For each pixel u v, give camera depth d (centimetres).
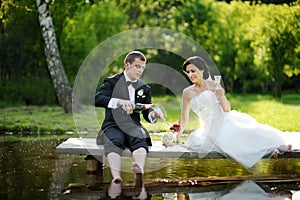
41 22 1098
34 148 695
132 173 513
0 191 444
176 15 1535
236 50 1585
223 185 468
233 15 1564
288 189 454
